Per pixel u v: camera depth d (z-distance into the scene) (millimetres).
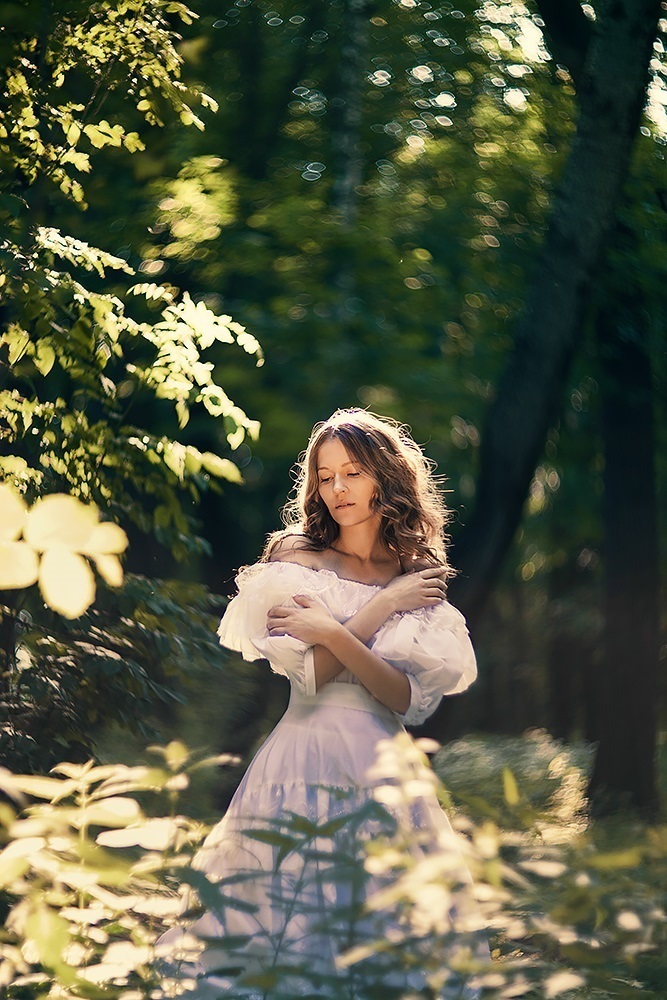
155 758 5820
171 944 1891
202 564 11664
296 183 10500
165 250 9328
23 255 3711
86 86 4703
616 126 6766
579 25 7504
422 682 3250
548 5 7520
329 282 11398
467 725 17672
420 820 2879
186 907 1907
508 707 17734
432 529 3549
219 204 9555
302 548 3473
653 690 8164
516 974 1754
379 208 10555
